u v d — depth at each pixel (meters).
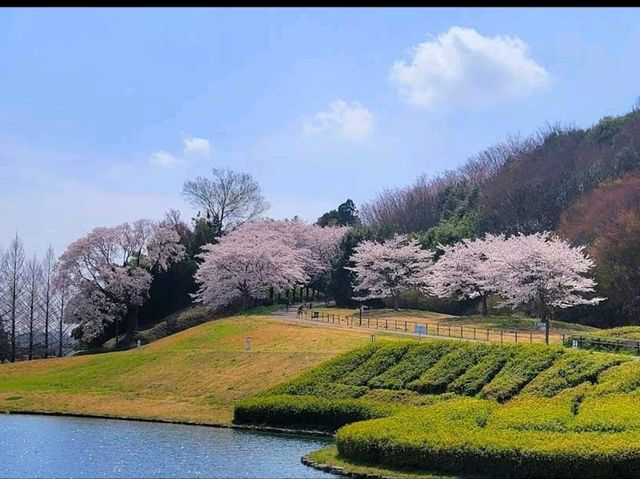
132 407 45.84
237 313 85.62
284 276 87.06
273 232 96.31
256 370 48.41
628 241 66.12
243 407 39.66
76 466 28.33
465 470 24.77
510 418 28.27
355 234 92.62
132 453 31.11
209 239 102.50
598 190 80.56
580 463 22.58
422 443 25.98
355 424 30.72
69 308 82.75
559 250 60.94
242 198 109.06
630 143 93.31
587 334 46.94
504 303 67.19
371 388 38.72
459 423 28.58
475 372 36.75
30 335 83.50
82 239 83.44
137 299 86.06
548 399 31.50
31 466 28.39
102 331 84.31
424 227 110.06
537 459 23.20
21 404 48.41
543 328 49.91
